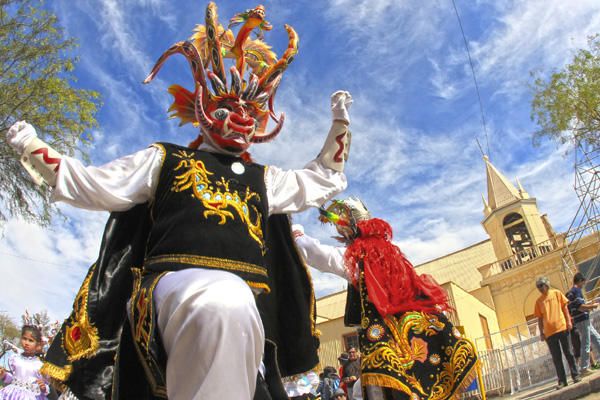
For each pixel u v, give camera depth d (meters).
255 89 2.41
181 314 1.43
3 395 6.31
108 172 2.00
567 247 22.81
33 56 10.99
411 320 4.25
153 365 1.61
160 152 2.09
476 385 9.84
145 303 1.65
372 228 4.68
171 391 1.42
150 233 2.01
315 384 5.93
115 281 2.04
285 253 2.41
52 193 1.92
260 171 2.31
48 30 11.23
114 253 2.06
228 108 2.35
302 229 4.64
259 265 1.99
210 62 2.50
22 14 11.11
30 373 6.52
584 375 8.34
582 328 8.60
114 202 1.99
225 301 1.40
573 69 20.72
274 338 2.27
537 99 21.16
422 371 4.10
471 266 30.98
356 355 9.75
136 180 2.03
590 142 20.91
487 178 29.27
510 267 25.91
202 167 2.09
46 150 1.92
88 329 1.92
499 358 12.25
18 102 10.63
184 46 2.42
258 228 2.09
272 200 2.31
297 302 2.37
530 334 13.80
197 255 1.84
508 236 28.56
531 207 27.25
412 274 4.53
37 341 6.70
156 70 2.46
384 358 4.04
